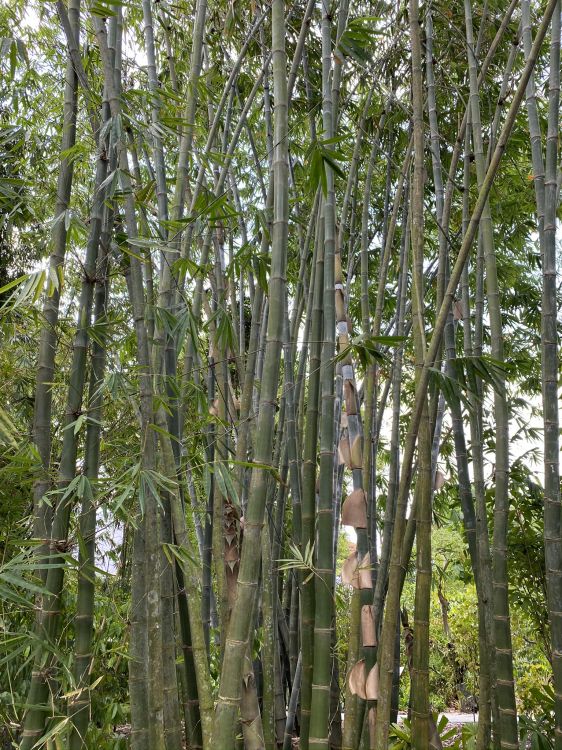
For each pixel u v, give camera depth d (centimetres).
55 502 208
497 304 258
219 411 253
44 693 187
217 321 243
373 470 298
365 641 199
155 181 262
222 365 268
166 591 199
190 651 233
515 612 463
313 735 193
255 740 186
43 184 221
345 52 233
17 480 258
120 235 222
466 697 650
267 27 360
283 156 180
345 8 258
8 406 307
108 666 291
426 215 430
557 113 259
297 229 354
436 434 281
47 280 188
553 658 231
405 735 279
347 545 627
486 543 262
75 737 185
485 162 269
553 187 253
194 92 244
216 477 187
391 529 286
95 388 222
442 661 679
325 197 229
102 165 208
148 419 188
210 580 283
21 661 261
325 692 196
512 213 424
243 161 389
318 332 255
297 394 310
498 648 244
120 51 219
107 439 246
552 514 236
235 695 160
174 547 189
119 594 313
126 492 174
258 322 259
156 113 247
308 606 246
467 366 213
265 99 301
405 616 264
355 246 409
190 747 231
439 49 373
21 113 368
